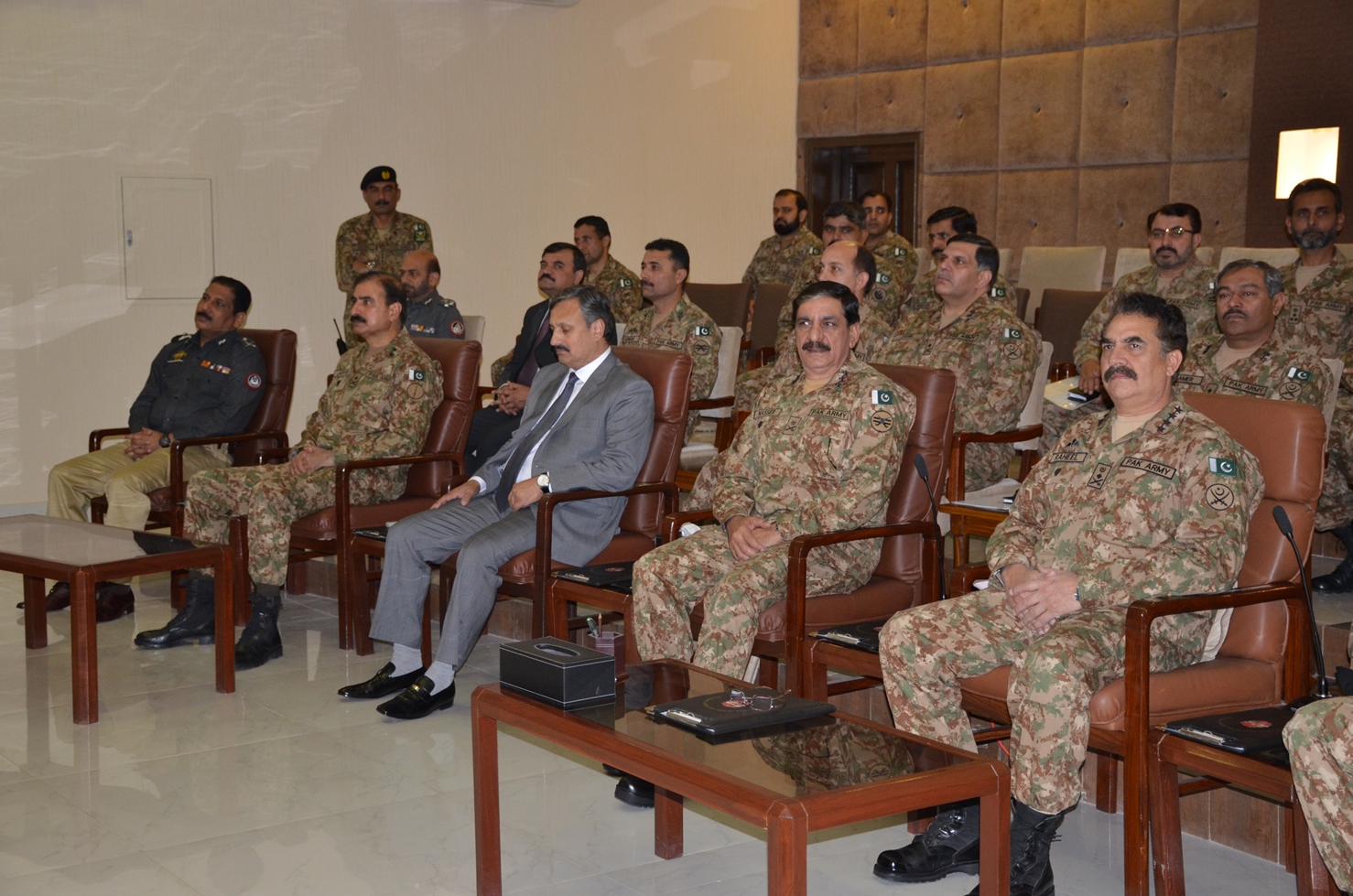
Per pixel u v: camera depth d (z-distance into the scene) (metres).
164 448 4.94
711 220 8.93
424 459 4.38
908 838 2.87
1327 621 3.37
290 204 7.32
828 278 4.71
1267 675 2.56
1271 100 6.65
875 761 2.00
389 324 4.48
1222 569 2.46
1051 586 2.56
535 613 3.62
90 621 3.53
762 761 2.00
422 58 7.68
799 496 3.29
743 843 2.82
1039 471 2.84
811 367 3.34
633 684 2.46
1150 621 2.32
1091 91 7.57
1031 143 7.89
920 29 8.40
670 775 1.98
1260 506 2.62
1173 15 7.18
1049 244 7.88
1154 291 4.94
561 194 8.29
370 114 7.53
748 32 8.93
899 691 2.64
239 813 2.94
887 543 3.32
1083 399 4.02
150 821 2.89
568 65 8.20
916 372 3.33
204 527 4.48
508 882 2.60
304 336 7.45
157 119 6.86
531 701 2.32
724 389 5.23
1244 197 6.96
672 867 2.69
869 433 3.16
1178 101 7.20
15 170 6.49
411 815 2.94
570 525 3.72
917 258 7.00
